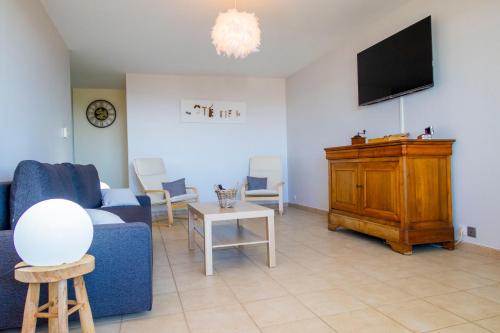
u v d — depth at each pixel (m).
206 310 1.79
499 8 2.52
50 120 3.26
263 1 3.17
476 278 2.17
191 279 2.29
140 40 4.04
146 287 1.68
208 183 5.76
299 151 5.65
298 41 4.26
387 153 2.92
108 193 3.25
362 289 2.04
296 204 5.79
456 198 2.89
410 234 2.74
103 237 1.61
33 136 2.73
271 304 1.85
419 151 2.77
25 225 1.17
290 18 3.57
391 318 1.65
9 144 2.22
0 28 2.11
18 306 1.51
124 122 6.42
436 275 2.25
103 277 1.61
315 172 5.16
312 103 5.20
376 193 3.09
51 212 1.18
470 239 2.79
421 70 3.06
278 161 5.62
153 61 4.84
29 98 2.64
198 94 5.71
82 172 2.75
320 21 3.67
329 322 1.62
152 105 5.51
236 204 3.06
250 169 5.72
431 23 3.07
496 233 2.59
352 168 3.44
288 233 3.71
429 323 1.59
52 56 3.41
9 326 1.51
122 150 6.43
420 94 3.21
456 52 2.85
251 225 4.17
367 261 2.60
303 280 2.22
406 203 2.75
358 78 3.94
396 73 3.36
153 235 3.83
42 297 1.53
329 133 4.76
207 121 5.75
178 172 5.63
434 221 2.83
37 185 1.59
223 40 2.61
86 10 3.23
